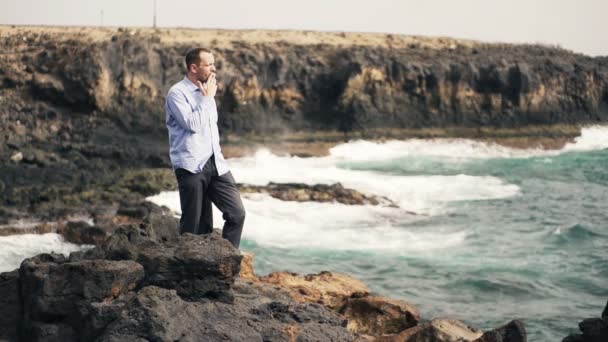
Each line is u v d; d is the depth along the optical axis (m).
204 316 7.86
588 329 9.54
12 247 22.41
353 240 24.03
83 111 41.59
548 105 51.16
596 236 24.67
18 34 45.78
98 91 41.47
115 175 33.97
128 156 36.91
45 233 23.45
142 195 29.88
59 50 42.38
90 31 50.06
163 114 42.59
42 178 33.22
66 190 29.69
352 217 27.33
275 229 25.28
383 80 48.47
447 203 30.66
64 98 41.31
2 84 41.22
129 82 42.47
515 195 32.88
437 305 17.45
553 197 33.09
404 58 49.22
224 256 8.18
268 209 27.84
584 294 18.36
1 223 25.06
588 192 34.88
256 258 21.67
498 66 50.31
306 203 28.83
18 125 39.75
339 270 20.52
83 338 7.74
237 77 45.97
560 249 22.91
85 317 7.76
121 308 7.66
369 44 55.34
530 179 38.66
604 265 20.89
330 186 30.23
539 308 17.20
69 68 41.47
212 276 8.20
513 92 50.41
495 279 19.27
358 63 47.94
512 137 49.88
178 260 8.11
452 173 39.78
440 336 9.77
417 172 39.75
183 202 8.54
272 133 46.22
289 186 30.30
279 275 13.09
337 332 8.30
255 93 46.25
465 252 22.41
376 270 20.50
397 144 47.44
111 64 42.47
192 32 52.75
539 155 48.19
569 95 52.03
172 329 7.39
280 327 8.08
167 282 8.12
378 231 25.39
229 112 45.72
